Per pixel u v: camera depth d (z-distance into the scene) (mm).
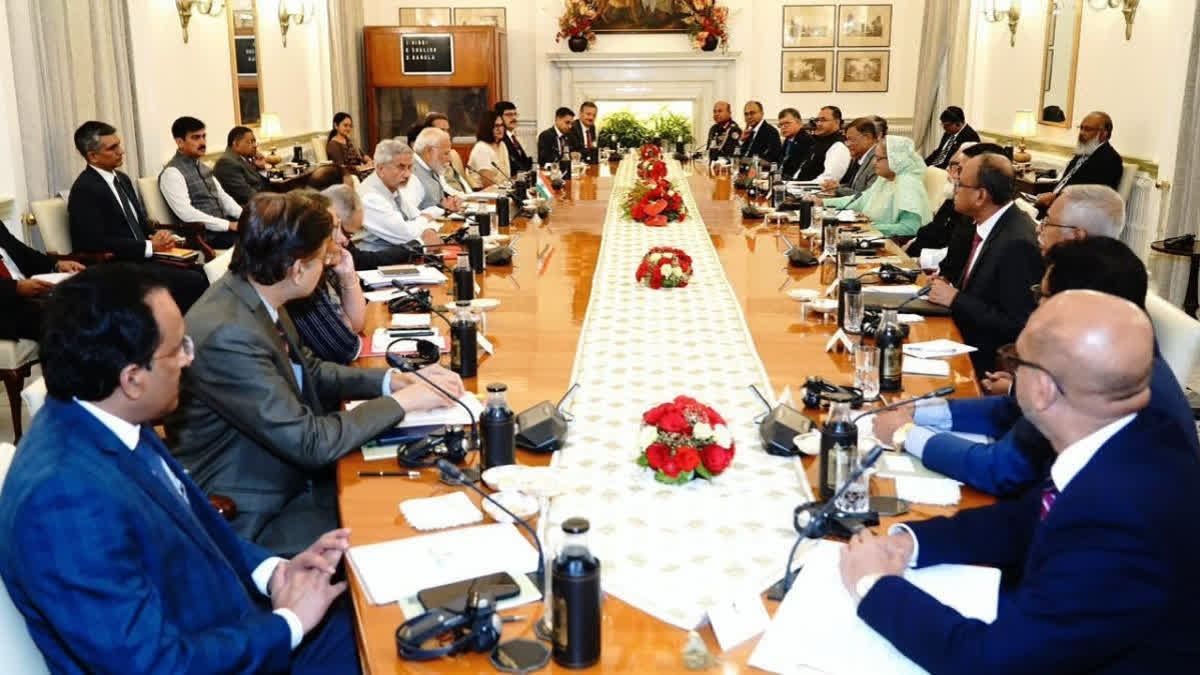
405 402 2211
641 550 1692
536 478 1893
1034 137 8469
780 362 2777
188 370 2125
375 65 10578
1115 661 1364
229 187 6965
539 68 10820
